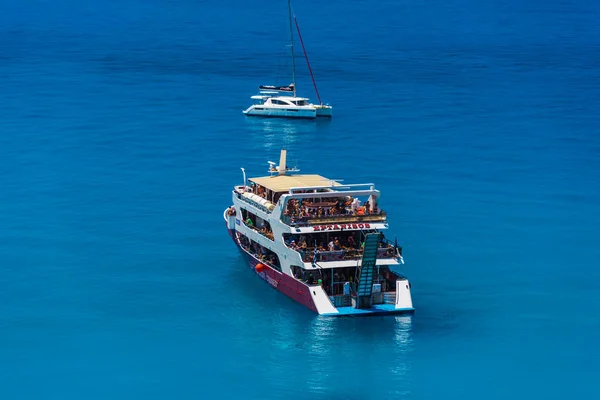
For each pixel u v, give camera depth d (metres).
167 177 113.56
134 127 142.75
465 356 66.31
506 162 121.81
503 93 174.12
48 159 122.00
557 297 76.62
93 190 107.50
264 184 77.81
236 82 185.62
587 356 66.62
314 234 73.25
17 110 154.00
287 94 172.50
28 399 60.56
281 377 63.41
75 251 86.75
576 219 97.31
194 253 86.56
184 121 148.50
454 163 121.12
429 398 61.09
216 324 70.88
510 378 63.50
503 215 98.56
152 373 63.81
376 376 63.56
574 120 149.50
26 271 81.56
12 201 102.88
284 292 75.00
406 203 102.62
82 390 61.66
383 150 128.62
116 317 72.25
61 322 71.31
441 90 177.38
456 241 90.06
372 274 69.69
